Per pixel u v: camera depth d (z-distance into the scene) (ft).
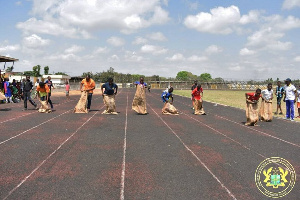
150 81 271.90
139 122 39.09
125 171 18.47
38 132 30.81
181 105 70.13
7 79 68.08
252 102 37.65
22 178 17.01
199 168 19.31
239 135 31.09
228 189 15.80
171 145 25.75
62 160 20.66
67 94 80.33
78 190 15.34
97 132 31.22
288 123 40.65
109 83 47.14
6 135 29.04
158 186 16.06
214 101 85.61
